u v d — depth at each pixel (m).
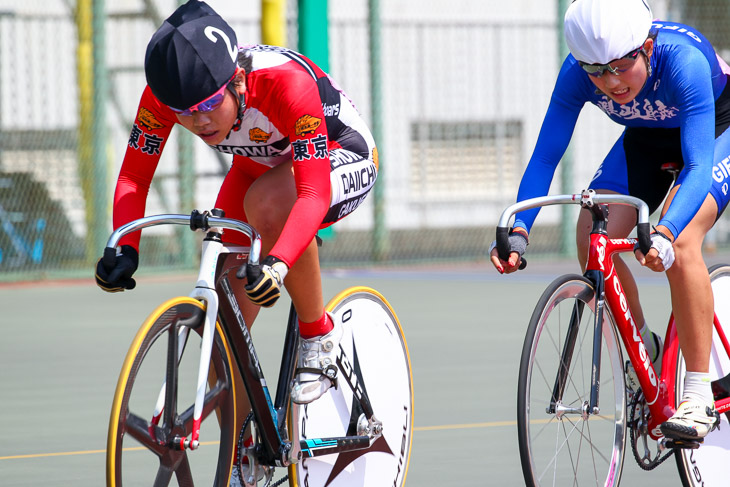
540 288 34.16
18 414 16.11
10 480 12.19
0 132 43.06
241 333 9.00
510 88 55.47
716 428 11.28
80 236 44.03
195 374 10.16
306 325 9.68
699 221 10.52
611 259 10.45
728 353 11.36
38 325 26.50
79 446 14.00
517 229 10.55
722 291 11.45
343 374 10.05
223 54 8.35
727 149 10.96
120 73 44.62
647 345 11.06
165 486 8.39
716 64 10.93
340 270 41.66
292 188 9.34
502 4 55.47
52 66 45.09
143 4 44.88
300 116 8.94
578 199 10.17
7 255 41.66
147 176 9.52
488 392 17.39
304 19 41.69
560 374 10.24
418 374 19.05
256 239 8.39
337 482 10.13
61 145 43.81
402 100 53.12
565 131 11.13
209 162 47.09
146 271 40.91
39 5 45.00
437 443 13.93
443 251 51.44
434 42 53.84
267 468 9.48
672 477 12.23
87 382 18.80
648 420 10.91
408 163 53.19
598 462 10.91
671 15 49.12
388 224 52.41
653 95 10.55
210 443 10.75
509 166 55.69
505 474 12.35
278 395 9.57
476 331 24.36
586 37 9.85
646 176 11.52
